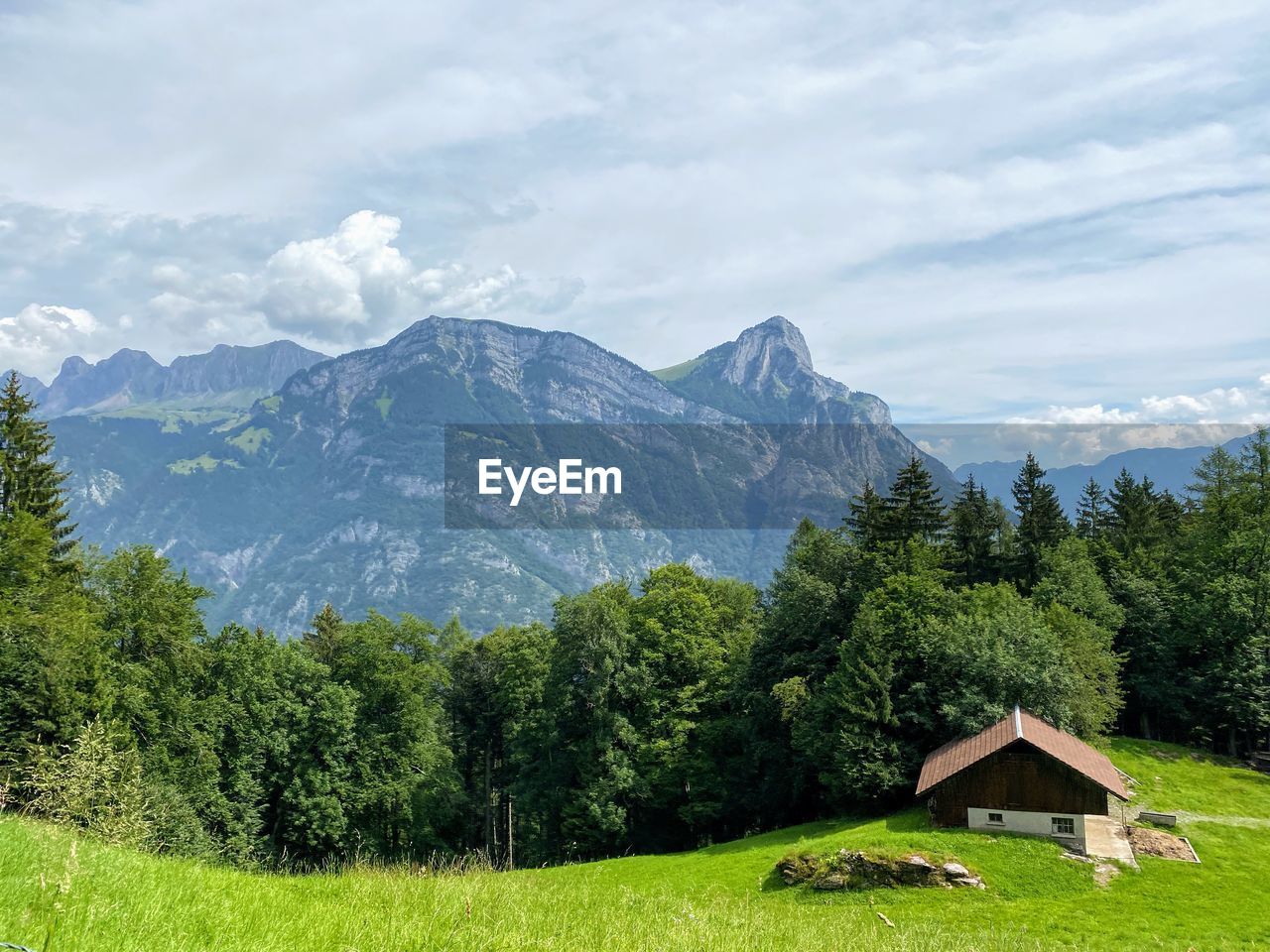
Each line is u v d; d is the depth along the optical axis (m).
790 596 64.94
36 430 54.94
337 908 12.25
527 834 71.38
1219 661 68.31
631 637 64.75
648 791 59.50
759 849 49.66
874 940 19.53
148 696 46.75
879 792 52.59
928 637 56.69
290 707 56.94
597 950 12.58
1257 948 32.22
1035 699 53.09
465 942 11.13
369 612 66.75
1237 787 55.78
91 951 8.00
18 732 38.56
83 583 50.75
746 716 64.00
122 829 25.91
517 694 66.00
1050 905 37.28
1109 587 77.25
